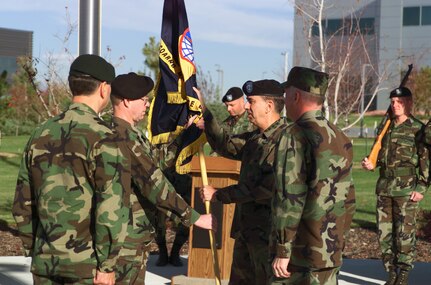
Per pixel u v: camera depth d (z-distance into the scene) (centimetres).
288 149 490
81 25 872
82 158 459
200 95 680
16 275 954
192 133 690
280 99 614
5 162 3077
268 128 611
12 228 1355
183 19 690
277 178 492
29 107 4522
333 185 492
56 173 461
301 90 505
